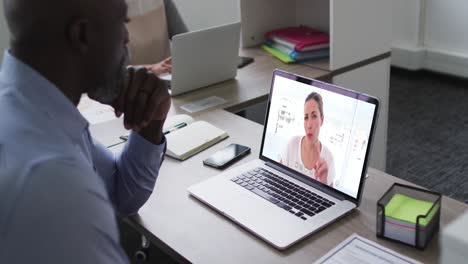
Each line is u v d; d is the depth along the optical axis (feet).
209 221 3.88
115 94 3.03
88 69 2.68
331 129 4.01
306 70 7.45
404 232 3.44
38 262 2.03
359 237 3.56
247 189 4.20
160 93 3.76
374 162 8.43
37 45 2.48
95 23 2.57
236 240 3.64
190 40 6.28
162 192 4.33
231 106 6.18
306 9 8.95
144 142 4.00
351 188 3.90
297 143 4.29
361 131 3.81
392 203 3.69
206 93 6.68
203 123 5.50
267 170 4.48
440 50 13.61
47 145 2.30
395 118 11.47
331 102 4.00
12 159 2.17
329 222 3.73
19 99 2.44
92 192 2.22
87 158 2.74
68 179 2.15
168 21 9.44
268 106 4.54
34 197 2.05
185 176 4.59
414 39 14.08
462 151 9.80
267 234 3.60
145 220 3.95
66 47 2.53
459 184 8.67
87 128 2.90
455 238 3.49
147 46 8.96
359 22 7.44
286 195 4.08
